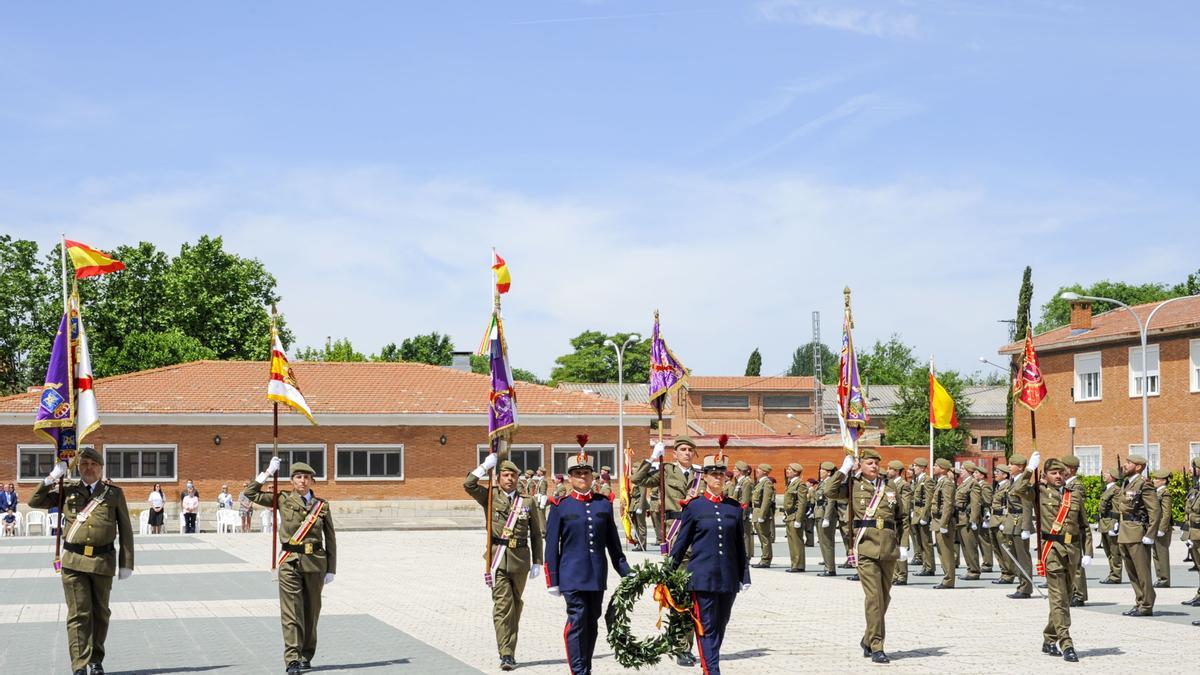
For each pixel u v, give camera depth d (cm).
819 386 9550
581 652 1269
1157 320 5316
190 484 4534
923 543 2639
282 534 1348
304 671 1341
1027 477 2080
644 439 5194
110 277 7094
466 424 5006
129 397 4781
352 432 4894
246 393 4944
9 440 4544
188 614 1889
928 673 1328
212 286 7244
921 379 8394
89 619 1302
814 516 2720
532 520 1384
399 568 2747
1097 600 2112
